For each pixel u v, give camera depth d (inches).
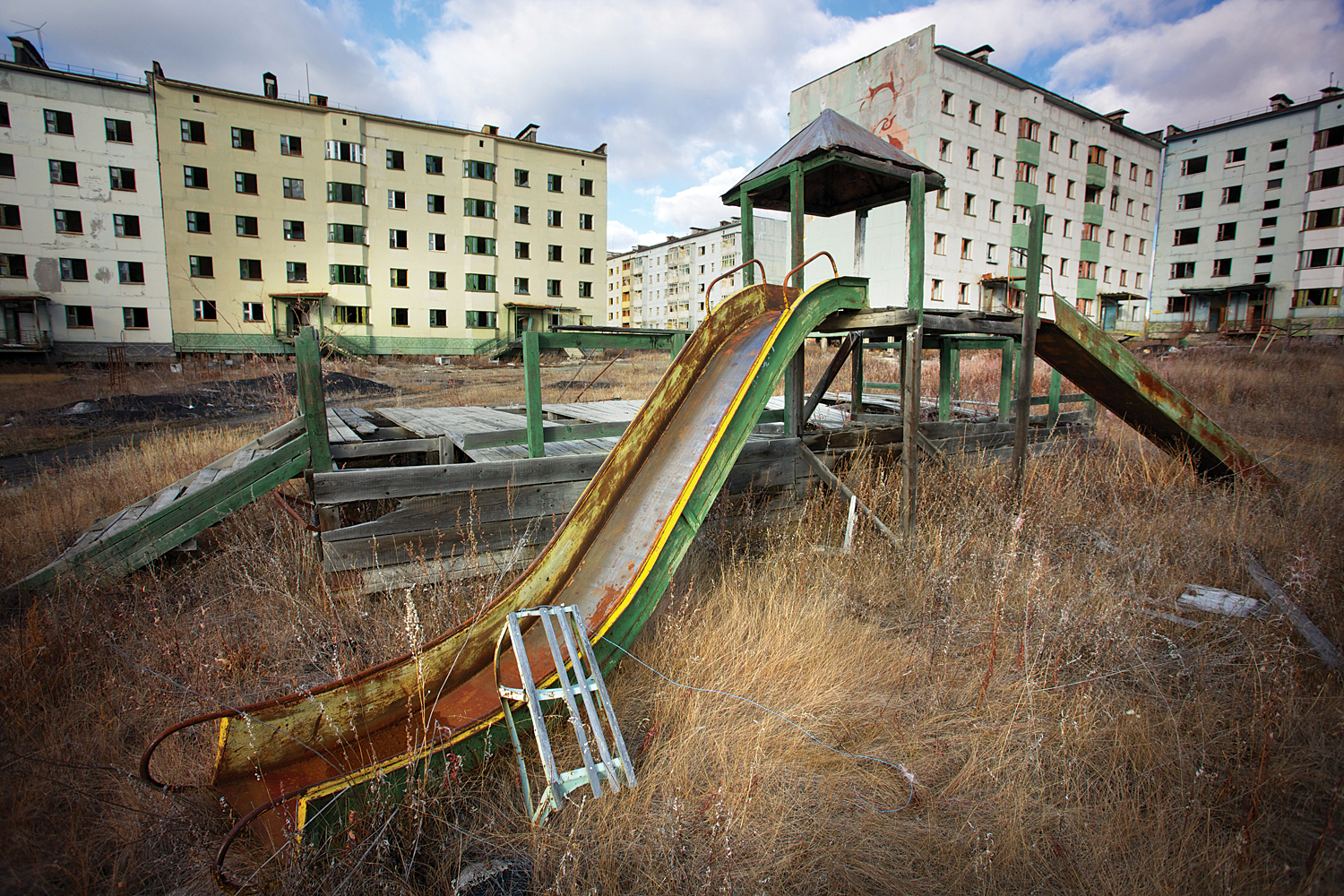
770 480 218.1
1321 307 1486.2
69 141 1210.6
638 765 105.0
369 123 1445.6
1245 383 592.7
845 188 261.6
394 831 86.1
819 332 221.5
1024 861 87.8
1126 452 320.2
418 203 1518.2
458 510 160.6
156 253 1284.4
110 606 147.2
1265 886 81.7
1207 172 1679.4
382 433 231.8
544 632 122.3
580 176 1715.1
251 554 174.7
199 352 1325.0
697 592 166.1
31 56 1191.6
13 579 160.7
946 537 199.3
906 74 1232.2
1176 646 140.0
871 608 167.2
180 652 127.6
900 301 1253.1
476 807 95.7
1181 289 1740.9
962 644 145.0
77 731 106.3
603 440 217.8
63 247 1224.2
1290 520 216.7
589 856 84.5
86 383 752.3
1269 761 103.1
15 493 240.4
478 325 1603.1
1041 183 1413.6
